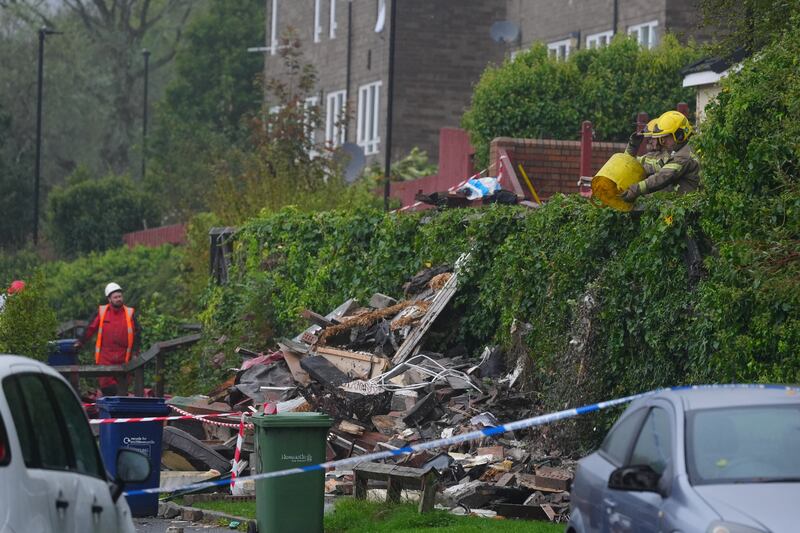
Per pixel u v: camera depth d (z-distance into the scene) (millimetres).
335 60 190250
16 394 27469
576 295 64875
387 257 85688
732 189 51906
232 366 93688
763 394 33375
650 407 34594
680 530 29328
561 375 62938
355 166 133250
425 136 172250
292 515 50312
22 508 25641
